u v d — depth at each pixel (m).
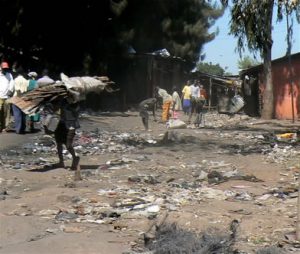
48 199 8.42
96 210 7.77
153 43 39.84
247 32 25.64
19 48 30.88
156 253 5.86
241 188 9.69
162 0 35.22
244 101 35.00
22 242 6.37
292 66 31.78
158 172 11.38
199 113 23.88
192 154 14.27
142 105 20.50
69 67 31.67
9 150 14.09
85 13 30.61
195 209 7.86
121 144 15.93
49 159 12.75
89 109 30.36
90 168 11.60
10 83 17.08
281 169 11.84
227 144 16.62
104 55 31.88
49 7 29.33
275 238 6.55
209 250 5.80
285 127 24.23
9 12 28.89
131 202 8.21
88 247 6.10
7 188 9.56
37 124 19.27
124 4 31.06
